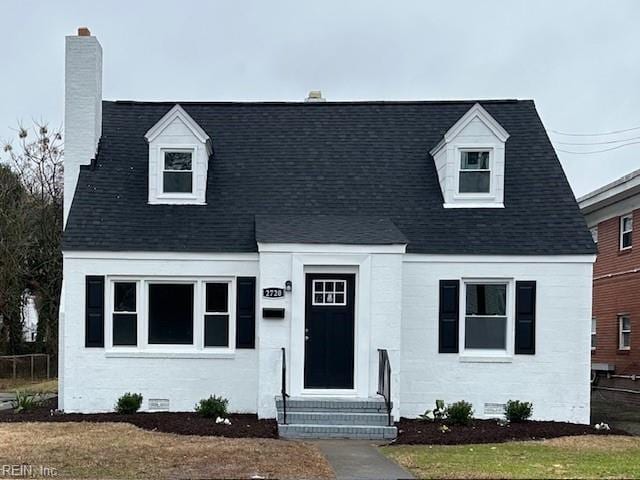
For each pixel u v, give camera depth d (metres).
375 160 16.83
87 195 15.41
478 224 15.30
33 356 29.55
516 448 11.41
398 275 13.84
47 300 32.53
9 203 30.94
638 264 22.12
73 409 14.45
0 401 18.84
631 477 8.93
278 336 13.79
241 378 14.70
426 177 16.47
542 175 16.23
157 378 14.64
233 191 16.02
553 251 14.65
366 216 15.52
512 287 14.77
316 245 13.83
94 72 16.41
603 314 24.83
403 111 18.11
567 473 9.16
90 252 14.48
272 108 18.16
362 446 11.54
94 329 14.53
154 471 9.07
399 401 13.86
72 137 16.25
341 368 14.14
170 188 15.83
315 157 16.86
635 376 21.94
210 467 9.34
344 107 18.20
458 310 14.79
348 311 14.19
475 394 14.70
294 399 13.33
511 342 14.72
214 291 14.96
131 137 17.11
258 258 14.74
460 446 11.66
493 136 15.76
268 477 8.82
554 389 14.62
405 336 14.76
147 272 14.66
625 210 23.23
